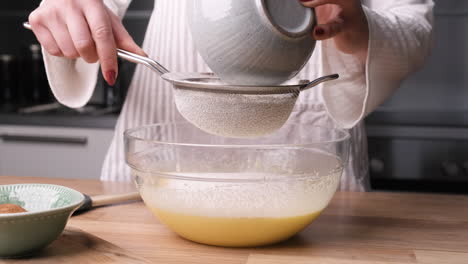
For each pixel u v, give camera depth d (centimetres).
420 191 196
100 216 85
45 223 66
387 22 89
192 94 66
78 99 109
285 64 63
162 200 73
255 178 71
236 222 70
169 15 115
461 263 68
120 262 67
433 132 188
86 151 193
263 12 59
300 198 70
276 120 67
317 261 69
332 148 74
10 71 229
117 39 82
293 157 75
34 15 86
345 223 83
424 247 74
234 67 63
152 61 75
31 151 196
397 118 201
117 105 214
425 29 95
